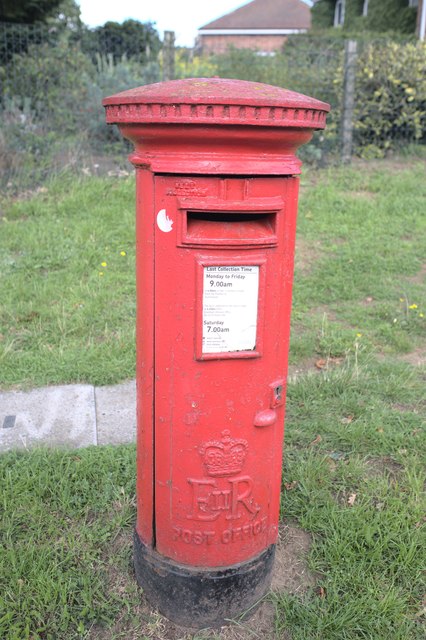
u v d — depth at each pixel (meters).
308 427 3.56
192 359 2.03
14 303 5.09
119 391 4.05
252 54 11.27
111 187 7.74
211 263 1.92
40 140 8.00
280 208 1.94
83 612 2.31
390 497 2.90
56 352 4.40
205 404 2.07
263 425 2.14
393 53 9.38
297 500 2.93
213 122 1.74
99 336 4.74
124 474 3.08
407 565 2.52
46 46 9.20
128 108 1.86
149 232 1.98
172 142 1.83
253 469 2.19
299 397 3.93
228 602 2.30
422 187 8.17
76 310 5.05
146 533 2.34
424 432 3.50
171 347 2.04
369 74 9.02
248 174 1.85
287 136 1.86
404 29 19.28
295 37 16.16
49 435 3.50
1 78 8.86
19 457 3.21
